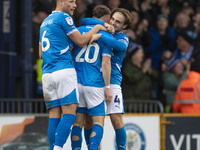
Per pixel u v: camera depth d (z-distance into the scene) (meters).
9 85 26.44
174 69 27.03
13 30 26.59
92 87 14.32
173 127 24.22
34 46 26.09
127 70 25.59
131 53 26.14
